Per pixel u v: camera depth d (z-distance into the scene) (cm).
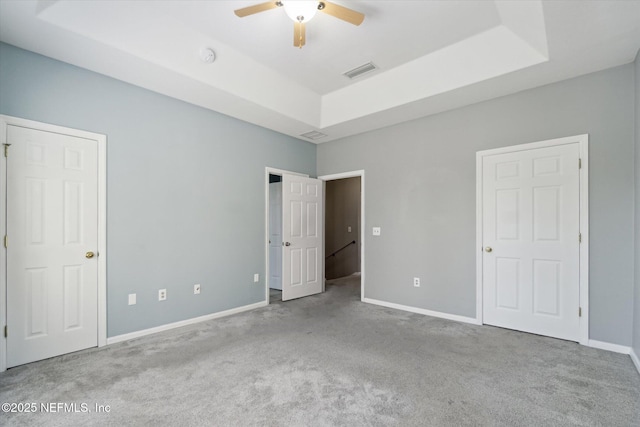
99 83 286
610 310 271
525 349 275
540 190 309
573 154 291
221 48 293
